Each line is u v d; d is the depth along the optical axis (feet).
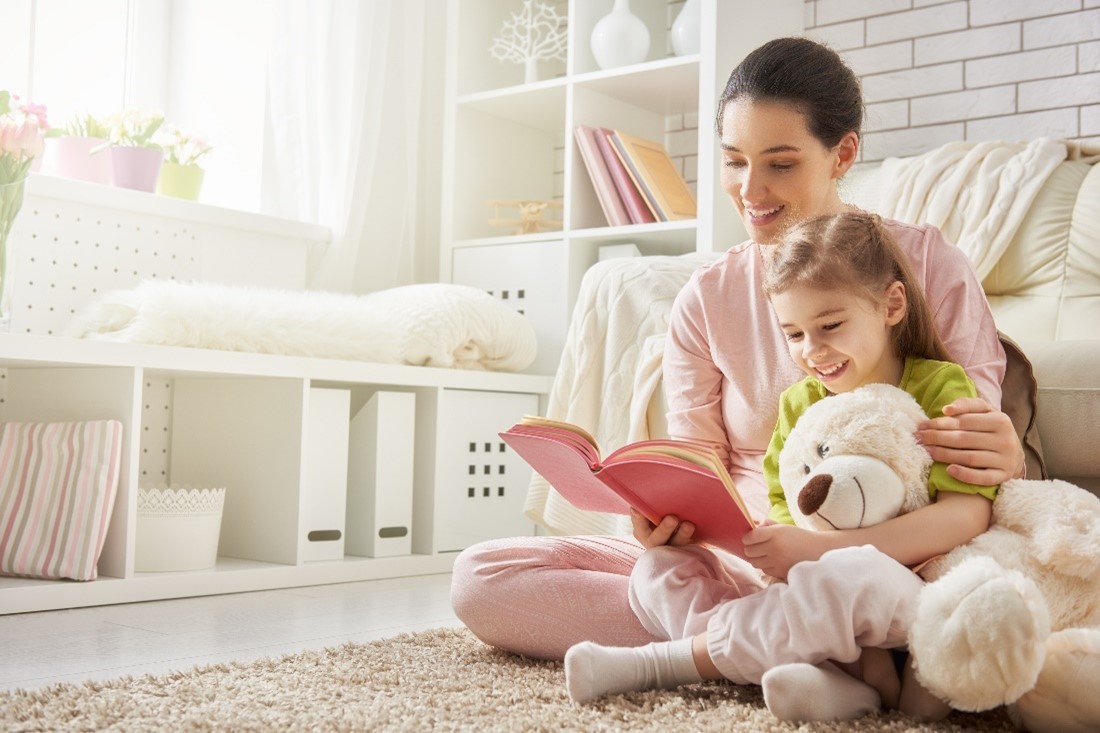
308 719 3.55
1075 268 8.45
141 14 10.69
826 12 11.02
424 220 11.59
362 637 5.63
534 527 9.87
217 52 10.85
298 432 7.89
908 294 4.13
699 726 3.38
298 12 10.42
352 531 8.62
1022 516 3.68
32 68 9.81
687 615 3.89
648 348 6.78
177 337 7.28
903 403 3.87
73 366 7.21
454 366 9.34
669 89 10.80
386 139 10.79
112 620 6.10
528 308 10.70
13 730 3.45
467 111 11.50
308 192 10.35
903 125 10.56
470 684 4.15
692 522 4.08
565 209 10.58
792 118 4.43
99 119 9.84
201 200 10.94
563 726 3.47
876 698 3.63
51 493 6.83
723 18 9.89
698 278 5.05
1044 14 9.89
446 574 8.75
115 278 8.84
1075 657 3.22
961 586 3.24
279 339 7.85
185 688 4.05
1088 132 9.65
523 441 4.21
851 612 3.43
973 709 3.27
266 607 6.70
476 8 11.61
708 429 4.96
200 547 7.44
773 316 4.78
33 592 6.32
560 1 12.26
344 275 10.26
